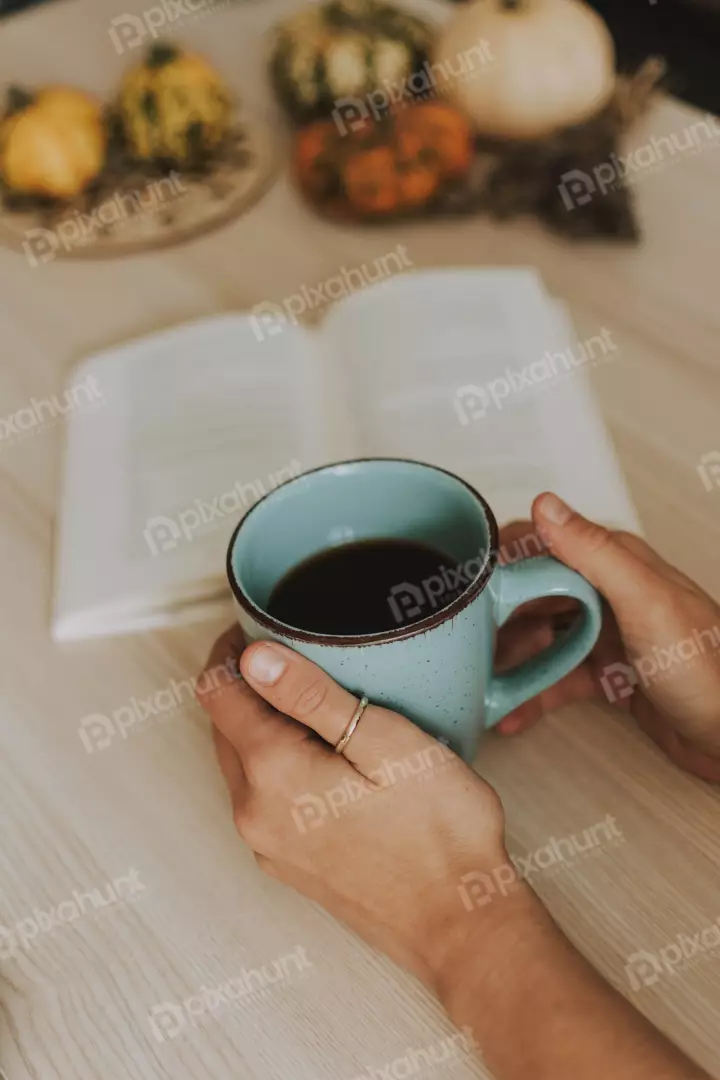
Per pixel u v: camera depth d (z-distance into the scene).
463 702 0.55
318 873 0.54
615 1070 0.49
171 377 0.79
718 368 0.77
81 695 0.65
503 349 0.78
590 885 0.56
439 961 0.53
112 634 0.67
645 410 0.75
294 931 0.56
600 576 0.56
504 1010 0.51
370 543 0.58
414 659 0.52
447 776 0.53
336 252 0.90
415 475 0.56
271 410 0.76
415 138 0.89
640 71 0.96
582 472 0.70
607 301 0.83
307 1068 0.53
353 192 0.90
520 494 0.69
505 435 0.72
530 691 0.57
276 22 1.26
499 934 0.52
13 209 0.98
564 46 0.92
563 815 0.58
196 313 0.87
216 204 0.96
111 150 0.99
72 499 0.73
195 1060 0.53
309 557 0.58
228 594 0.67
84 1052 0.54
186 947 0.56
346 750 0.53
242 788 0.56
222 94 0.99
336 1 1.06
